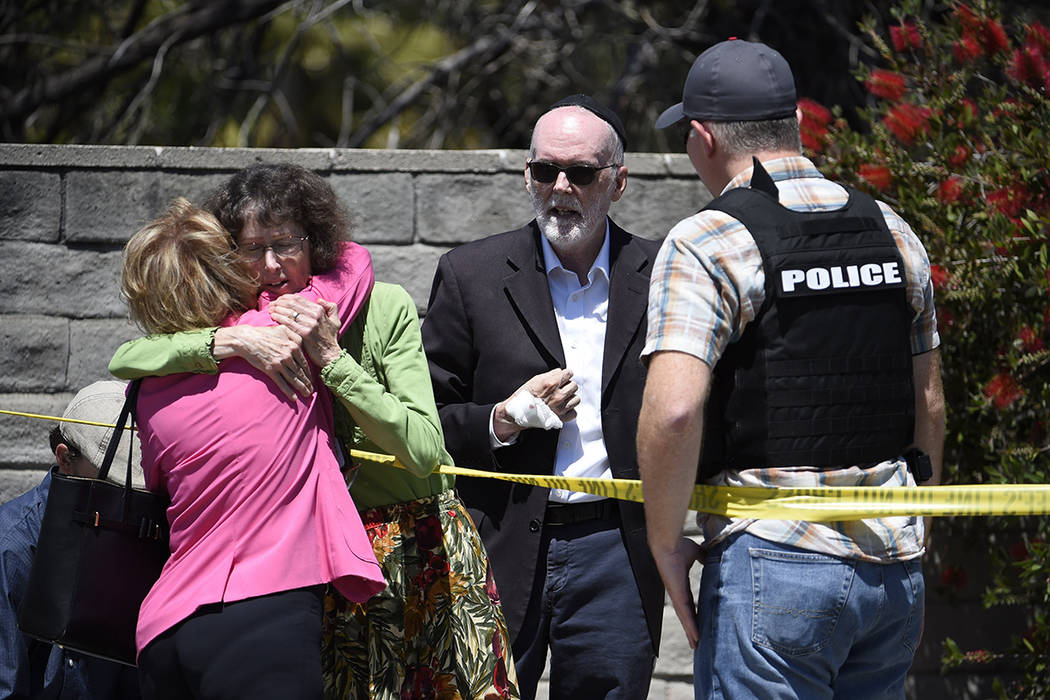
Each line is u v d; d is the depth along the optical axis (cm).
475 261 1289
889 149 1620
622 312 1249
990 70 1933
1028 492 944
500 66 3384
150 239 1048
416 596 1125
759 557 928
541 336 1244
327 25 3312
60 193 1595
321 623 996
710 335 910
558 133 1241
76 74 3192
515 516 1223
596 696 1212
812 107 1664
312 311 1044
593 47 3391
